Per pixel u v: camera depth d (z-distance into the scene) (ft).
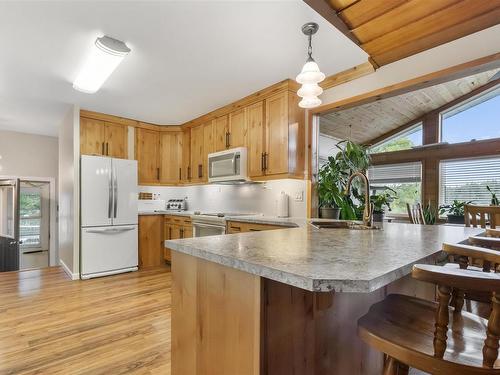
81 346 6.69
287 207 11.37
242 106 12.11
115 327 7.70
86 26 6.95
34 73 9.53
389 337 2.84
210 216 12.34
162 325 7.83
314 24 6.82
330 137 18.79
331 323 3.90
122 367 5.87
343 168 10.83
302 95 7.06
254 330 2.88
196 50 8.05
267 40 7.55
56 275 13.03
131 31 7.16
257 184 13.09
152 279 12.36
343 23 5.56
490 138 15.05
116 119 14.52
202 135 14.58
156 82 10.35
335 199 10.35
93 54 8.15
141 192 16.17
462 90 15.66
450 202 16.28
